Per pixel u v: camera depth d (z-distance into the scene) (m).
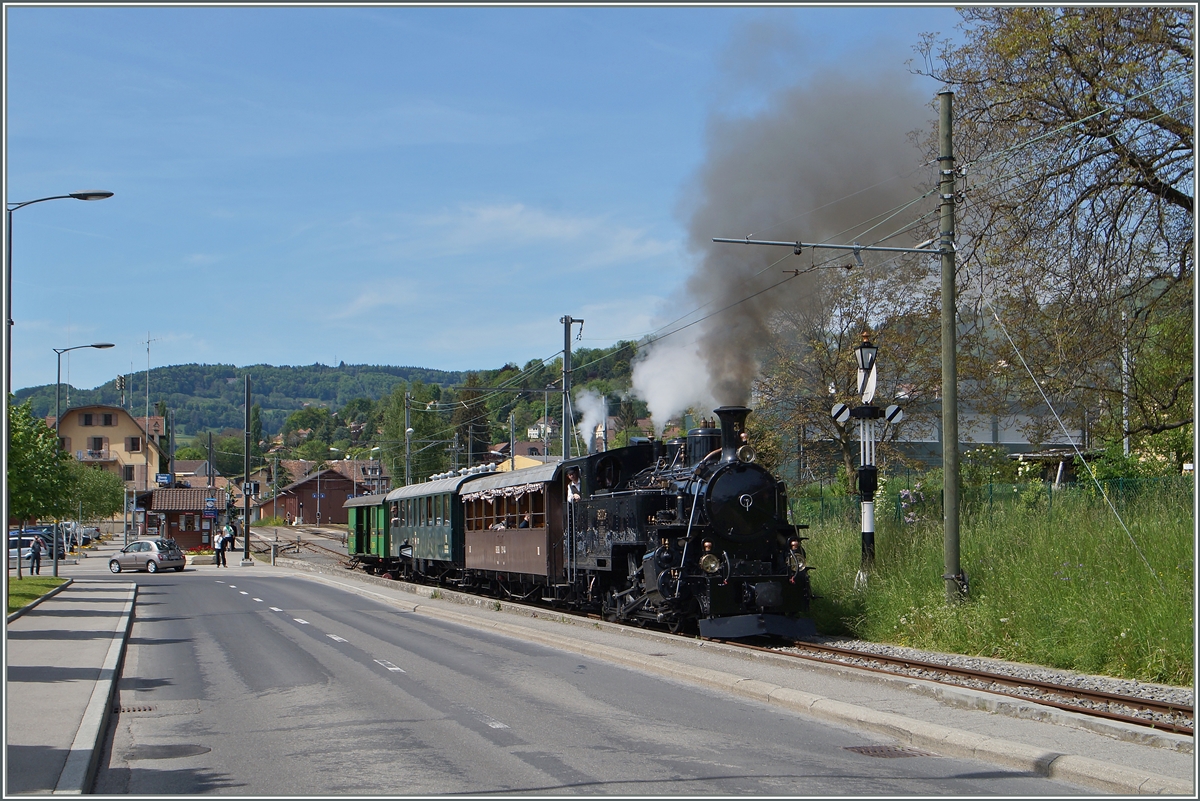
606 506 17.67
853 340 31.67
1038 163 17.80
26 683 11.68
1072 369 17.97
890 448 32.12
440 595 25.50
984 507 18.12
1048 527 15.55
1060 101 17.75
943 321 14.94
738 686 11.15
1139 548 13.23
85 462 83.12
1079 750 7.87
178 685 12.34
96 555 58.19
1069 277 17.77
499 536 23.30
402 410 88.62
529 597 22.95
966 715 9.28
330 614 21.95
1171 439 21.81
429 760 8.02
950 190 14.97
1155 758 7.61
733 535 15.52
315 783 7.36
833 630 15.88
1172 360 18.42
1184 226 17.52
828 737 8.84
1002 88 18.62
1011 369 19.52
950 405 14.79
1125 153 17.12
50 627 18.25
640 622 17.28
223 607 24.05
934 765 7.78
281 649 15.62
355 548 39.81
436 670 13.12
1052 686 10.22
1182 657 10.56
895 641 14.45
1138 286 17.80
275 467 101.19
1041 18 17.52
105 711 9.94
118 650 14.82
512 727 9.32
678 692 11.30
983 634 13.20
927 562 15.78
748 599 15.04
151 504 62.69
